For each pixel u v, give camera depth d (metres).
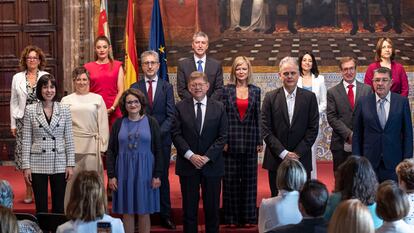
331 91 7.87
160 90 7.75
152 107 7.70
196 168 7.11
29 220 5.16
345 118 7.77
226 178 7.64
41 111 7.14
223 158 7.27
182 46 11.05
